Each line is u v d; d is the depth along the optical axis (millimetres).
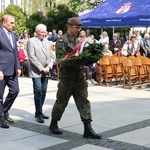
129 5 15555
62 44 5410
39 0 36875
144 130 6129
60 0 35125
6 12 26359
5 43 6215
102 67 12055
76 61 5246
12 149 5121
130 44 14617
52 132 5902
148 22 14016
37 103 6621
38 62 6422
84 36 12469
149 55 14516
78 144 5328
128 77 11445
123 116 7207
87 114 5594
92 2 27266
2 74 6078
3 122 6277
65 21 25281
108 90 10898
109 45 15844
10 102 6547
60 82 5578
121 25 14844
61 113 5762
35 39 6539
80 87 5562
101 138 5633
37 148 5156
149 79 12047
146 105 8438
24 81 13273
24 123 6590
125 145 5289
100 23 15516
